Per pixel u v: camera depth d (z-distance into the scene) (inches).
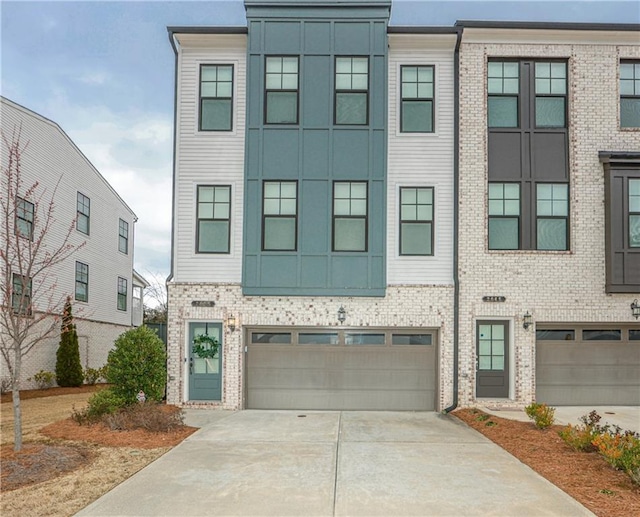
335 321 502.3
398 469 299.6
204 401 505.0
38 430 395.2
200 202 514.0
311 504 243.4
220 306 504.7
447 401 497.4
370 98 507.5
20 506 241.1
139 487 266.7
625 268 500.4
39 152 716.0
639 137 515.8
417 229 512.1
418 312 502.3
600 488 263.1
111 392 436.5
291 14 513.7
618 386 509.7
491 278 505.4
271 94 514.3
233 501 247.3
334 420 448.8
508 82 524.4
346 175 505.0
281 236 506.0
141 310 1238.3
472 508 238.2
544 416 390.6
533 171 514.9
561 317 503.2
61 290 778.8
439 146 514.6
